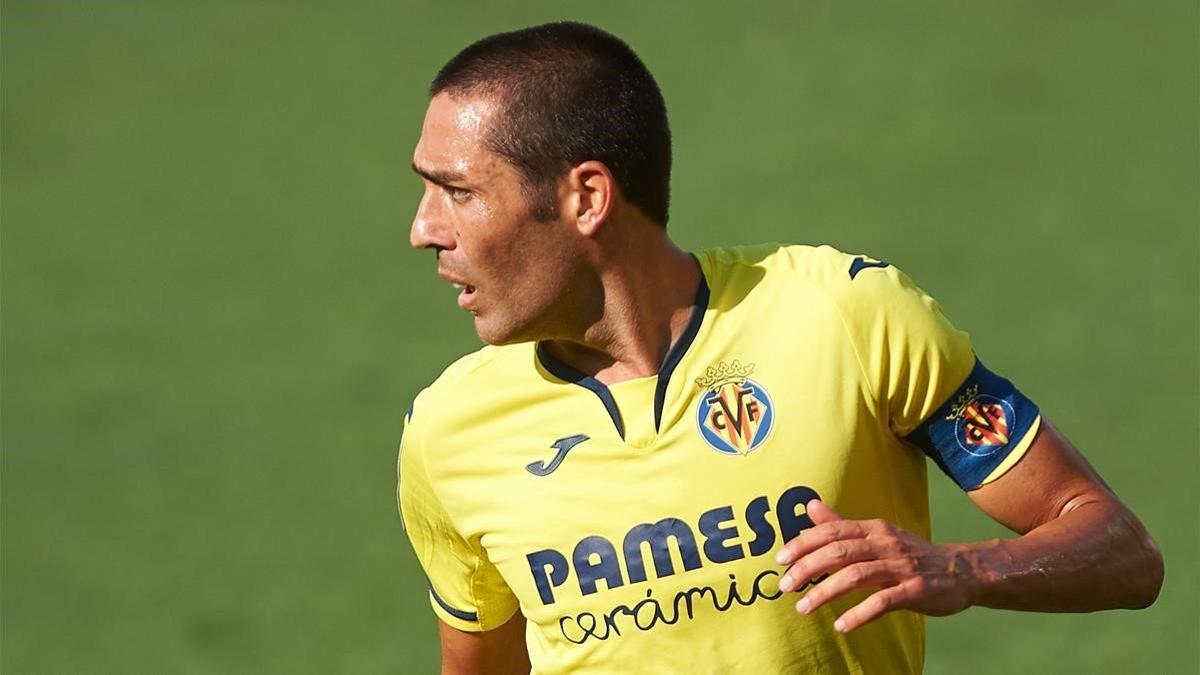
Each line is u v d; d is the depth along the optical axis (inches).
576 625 426.6
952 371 419.5
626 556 418.3
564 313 424.5
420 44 2337.6
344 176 1924.2
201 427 1333.7
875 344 417.1
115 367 1459.2
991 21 2244.1
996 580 391.5
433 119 417.7
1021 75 2068.2
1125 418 1237.7
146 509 1206.3
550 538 425.1
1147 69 2052.2
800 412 414.9
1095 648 956.0
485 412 435.8
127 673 991.6
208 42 2381.9
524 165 409.7
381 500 1198.3
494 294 421.7
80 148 2052.2
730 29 2298.2
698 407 418.3
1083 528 410.3
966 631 987.9
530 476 428.5
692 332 425.4
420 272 1642.5
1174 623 973.8
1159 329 1398.9
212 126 2103.8
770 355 420.2
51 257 1728.6
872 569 381.1
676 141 1967.3
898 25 2262.6
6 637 1039.6
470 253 417.4
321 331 1510.8
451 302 1565.0
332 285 1620.3
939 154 1865.2
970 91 2032.5
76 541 1163.9
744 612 415.5
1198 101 1950.1
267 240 1748.3
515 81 410.9
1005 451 421.4
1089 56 2106.3
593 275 420.2
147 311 1579.7
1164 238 1600.6
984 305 1481.3
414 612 1043.9
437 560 473.4
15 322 1566.2
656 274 423.8
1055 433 428.5
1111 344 1375.5
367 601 1060.5
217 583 1095.6
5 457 1299.2
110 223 1815.9
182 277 1659.7
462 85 415.5
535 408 431.8
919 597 382.6
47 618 1062.4
